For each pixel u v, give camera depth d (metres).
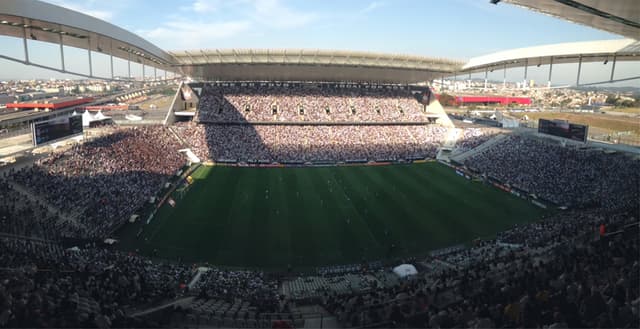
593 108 122.88
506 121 91.00
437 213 45.38
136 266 28.69
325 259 33.91
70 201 38.28
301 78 89.12
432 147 78.69
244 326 17.94
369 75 86.56
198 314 19.00
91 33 39.75
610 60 52.88
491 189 55.62
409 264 31.03
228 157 68.44
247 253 34.69
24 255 23.78
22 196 35.47
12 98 114.38
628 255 19.70
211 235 38.06
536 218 44.19
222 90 86.81
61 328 12.73
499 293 17.09
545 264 21.56
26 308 13.43
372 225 41.41
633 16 23.47
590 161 55.69
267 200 48.50
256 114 81.50
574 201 47.06
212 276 29.12
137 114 101.19
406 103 92.62
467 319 15.05
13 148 50.22
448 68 80.62
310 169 65.38
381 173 63.78
